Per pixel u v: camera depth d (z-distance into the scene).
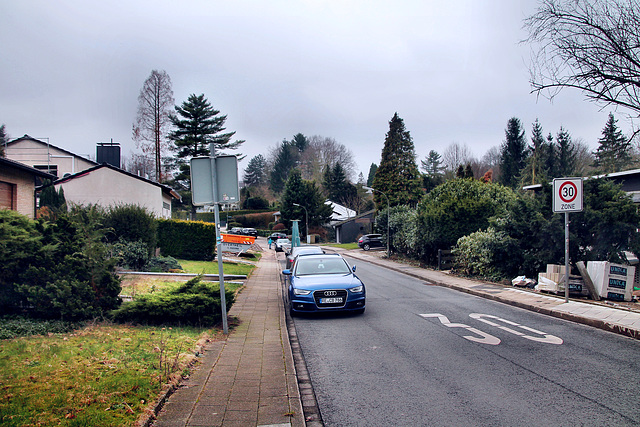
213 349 7.43
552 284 13.42
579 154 59.25
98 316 8.58
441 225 25.50
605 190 14.30
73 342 6.85
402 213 38.59
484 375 6.02
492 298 13.87
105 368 5.55
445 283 18.38
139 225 19.84
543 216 15.81
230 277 19.58
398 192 66.62
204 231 28.92
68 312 8.17
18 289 8.02
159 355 6.34
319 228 78.69
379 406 5.00
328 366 6.70
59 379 5.04
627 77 9.62
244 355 7.08
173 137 53.97
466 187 26.89
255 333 8.77
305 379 6.08
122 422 4.00
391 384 5.76
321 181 94.62
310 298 10.93
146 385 5.01
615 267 11.94
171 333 8.05
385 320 10.41
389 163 67.31
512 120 69.94
